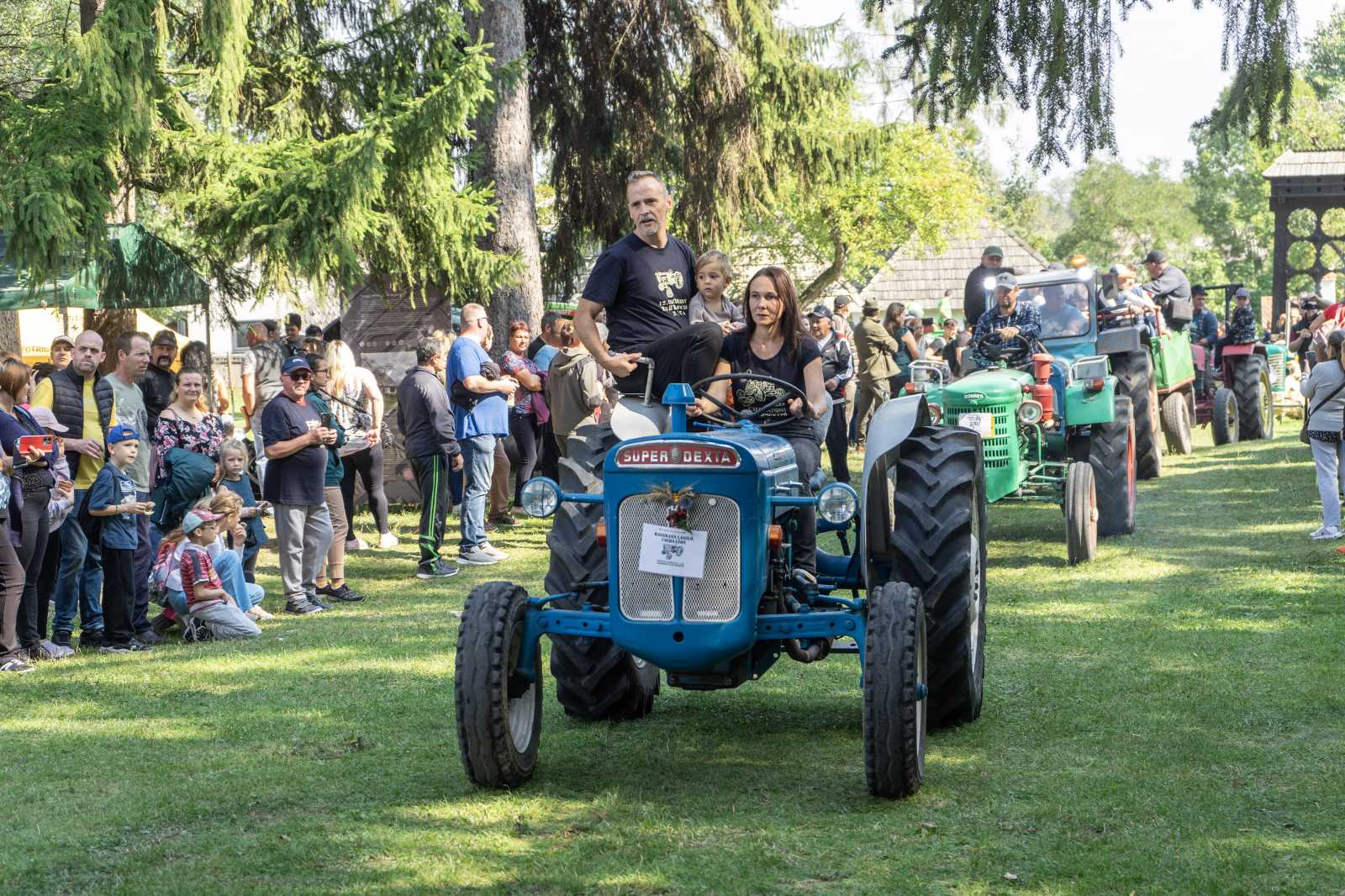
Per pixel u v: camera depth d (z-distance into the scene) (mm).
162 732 5910
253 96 13875
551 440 12570
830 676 6742
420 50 13875
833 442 13141
